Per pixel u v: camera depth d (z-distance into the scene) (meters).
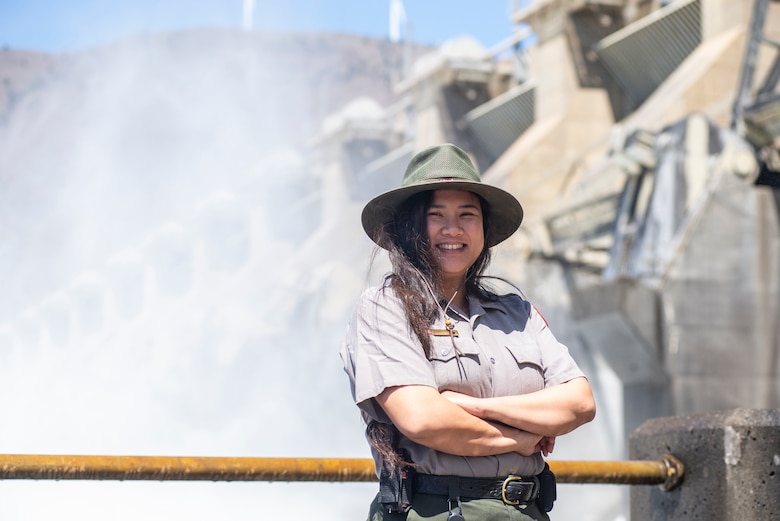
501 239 3.65
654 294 29.75
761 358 29.75
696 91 38.53
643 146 30.98
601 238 35.97
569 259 37.03
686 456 4.72
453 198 3.46
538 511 3.35
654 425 4.98
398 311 3.29
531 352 3.43
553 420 3.29
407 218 3.50
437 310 3.37
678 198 30.36
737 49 39.06
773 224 29.86
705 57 39.53
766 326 29.88
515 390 3.37
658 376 29.80
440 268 3.45
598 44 47.50
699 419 4.72
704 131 30.47
